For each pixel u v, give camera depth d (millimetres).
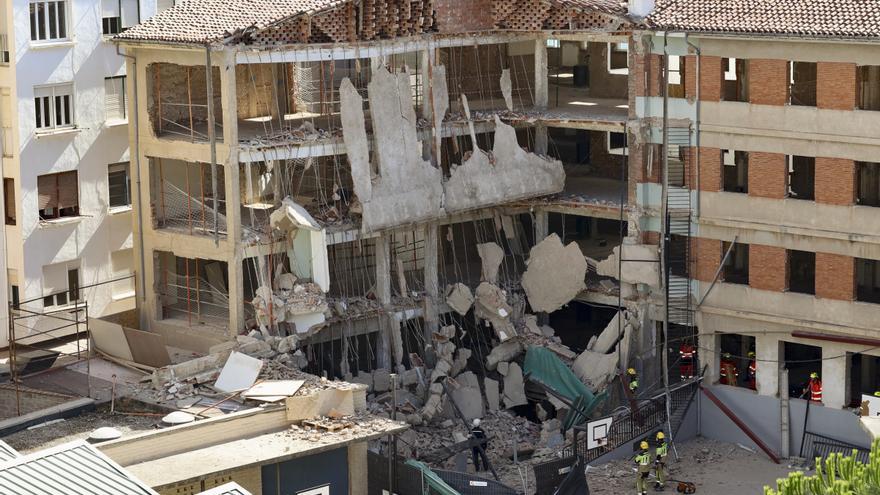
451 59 81312
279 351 67562
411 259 78500
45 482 44906
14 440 60594
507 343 76562
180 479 56281
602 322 82312
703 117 71500
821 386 70500
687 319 73125
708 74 71000
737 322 72062
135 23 78875
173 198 74500
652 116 73000
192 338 71750
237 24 68938
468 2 75062
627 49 82500
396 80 71750
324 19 70000
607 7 73375
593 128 75062
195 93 75375
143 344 68500
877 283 71812
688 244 72750
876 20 66562
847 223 68438
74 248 76812
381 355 74438
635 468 69188
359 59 76625
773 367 71375
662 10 72625
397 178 72000
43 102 75062
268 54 68750
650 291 74438
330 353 72812
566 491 64125
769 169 70125
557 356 75250
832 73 67688
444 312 76875
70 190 76750
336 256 76500
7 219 74875
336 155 71750
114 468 46156
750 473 69438
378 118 71188
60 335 76000
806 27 67562
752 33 68625
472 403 73625
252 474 58938
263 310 68625
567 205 77125
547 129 82375
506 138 75875
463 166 74562
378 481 62562
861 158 67562
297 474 60000
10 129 73938
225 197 72250
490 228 82938
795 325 70375
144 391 64562
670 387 71938
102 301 78438
